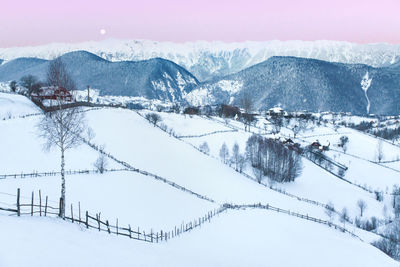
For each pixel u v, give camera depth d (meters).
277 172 111.38
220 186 84.94
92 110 129.00
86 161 72.06
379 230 84.44
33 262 17.41
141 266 22.41
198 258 32.03
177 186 73.69
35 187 51.81
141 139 107.75
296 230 55.12
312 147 167.12
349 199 107.94
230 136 141.12
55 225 26.83
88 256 21.00
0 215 25.23
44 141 76.69
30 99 131.75
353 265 41.47
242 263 34.38
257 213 64.88
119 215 47.09
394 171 151.75
